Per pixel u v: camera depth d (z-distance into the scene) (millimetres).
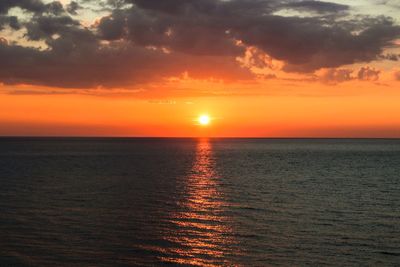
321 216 38344
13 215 37219
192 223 35094
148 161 109125
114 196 48781
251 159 120562
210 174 75562
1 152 155625
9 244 28109
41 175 72000
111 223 34688
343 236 31281
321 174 76938
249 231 32562
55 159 115750
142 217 37219
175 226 34000
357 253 27359
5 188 55062
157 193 51562
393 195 51375
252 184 61531
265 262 25531
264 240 30078
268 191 54250
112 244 28656
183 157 128375
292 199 47812
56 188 55312
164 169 85062
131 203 44219
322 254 27094
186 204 43969
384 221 36438
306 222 35844
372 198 48906
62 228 32719
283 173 78562
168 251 27359
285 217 37781
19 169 83438
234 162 107000
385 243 29594
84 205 42688
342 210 41281
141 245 28547
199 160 114375
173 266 24703
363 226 34531
